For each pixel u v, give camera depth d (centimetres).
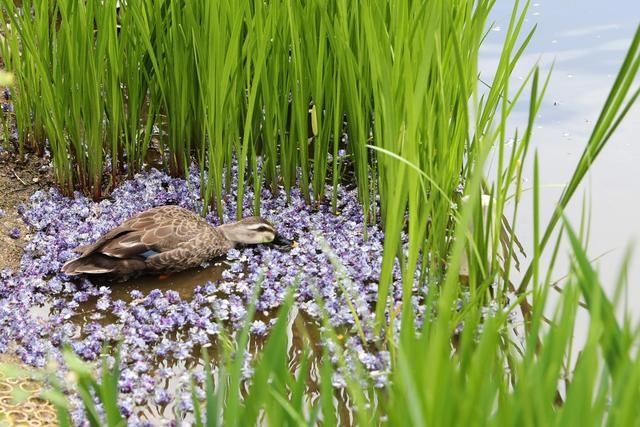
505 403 204
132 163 362
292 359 297
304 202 354
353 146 347
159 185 359
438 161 308
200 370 294
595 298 205
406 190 292
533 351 224
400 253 310
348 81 327
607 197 353
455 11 311
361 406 220
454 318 290
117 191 356
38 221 342
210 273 329
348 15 330
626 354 209
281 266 330
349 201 356
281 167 353
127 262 320
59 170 351
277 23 332
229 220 346
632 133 383
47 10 339
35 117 365
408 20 303
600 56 413
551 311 312
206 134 366
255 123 352
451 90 309
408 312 231
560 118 387
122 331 303
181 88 350
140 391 283
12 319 304
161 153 367
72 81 338
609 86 399
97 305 313
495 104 314
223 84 329
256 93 346
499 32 425
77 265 316
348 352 296
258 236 335
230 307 314
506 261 311
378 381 287
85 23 334
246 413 215
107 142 366
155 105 359
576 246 221
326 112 343
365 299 315
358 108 323
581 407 197
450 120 311
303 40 337
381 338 301
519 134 379
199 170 367
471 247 301
